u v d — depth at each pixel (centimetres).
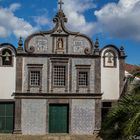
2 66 3988
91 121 4034
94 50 4106
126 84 4034
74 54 4069
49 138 3762
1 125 3978
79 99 4047
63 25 4097
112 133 1717
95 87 4078
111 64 4131
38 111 3981
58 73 4059
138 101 1617
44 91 4012
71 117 4012
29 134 3947
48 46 4066
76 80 4056
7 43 3991
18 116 3950
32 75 4028
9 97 3972
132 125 1427
